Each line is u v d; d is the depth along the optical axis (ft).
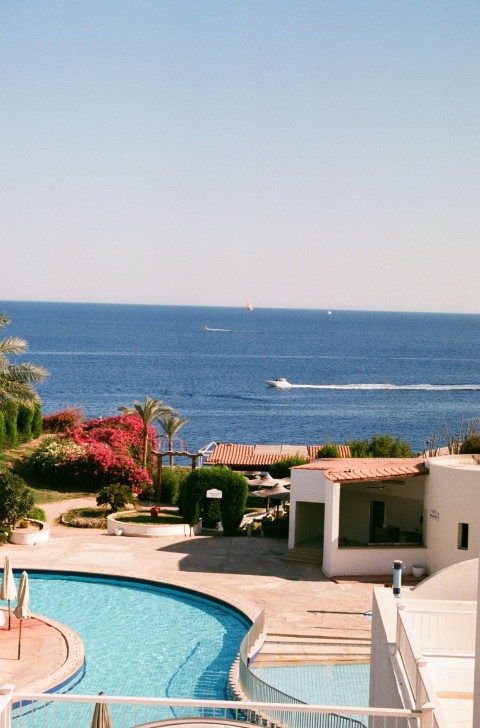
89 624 95.09
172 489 167.02
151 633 92.68
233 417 447.83
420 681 38.65
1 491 127.95
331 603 102.94
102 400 491.31
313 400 522.47
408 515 123.54
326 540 116.16
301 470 121.80
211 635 92.53
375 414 467.52
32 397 162.40
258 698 69.41
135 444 188.34
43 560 117.60
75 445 177.47
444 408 495.00
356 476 114.83
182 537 133.69
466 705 44.65
